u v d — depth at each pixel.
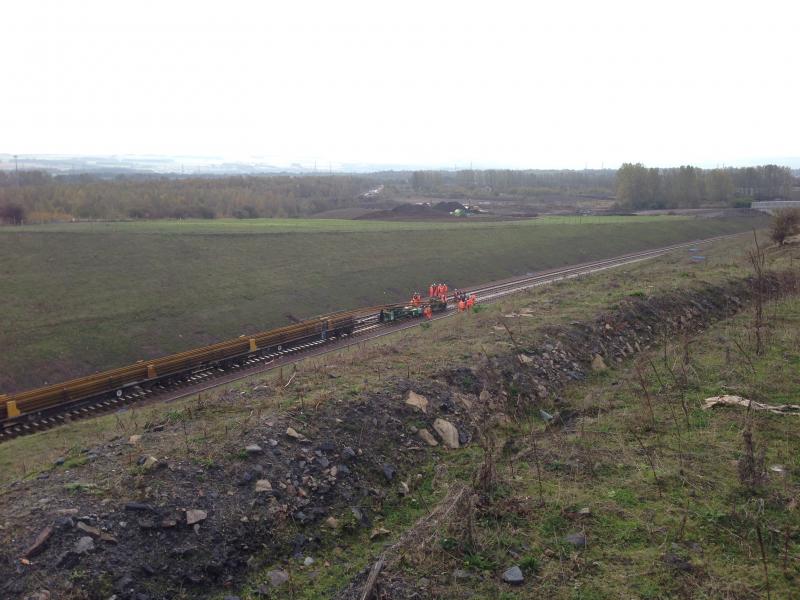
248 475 11.63
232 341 30.20
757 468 11.81
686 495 11.45
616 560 9.77
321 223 73.38
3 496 10.81
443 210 100.06
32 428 22.06
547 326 21.58
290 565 10.37
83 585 9.07
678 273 34.59
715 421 14.55
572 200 141.88
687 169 118.19
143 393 25.53
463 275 56.91
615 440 14.05
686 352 19.20
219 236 52.38
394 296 49.56
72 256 42.44
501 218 89.44
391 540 11.15
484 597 9.12
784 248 47.03
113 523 10.13
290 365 29.86
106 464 11.86
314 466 12.35
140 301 37.72
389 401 15.02
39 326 32.31
